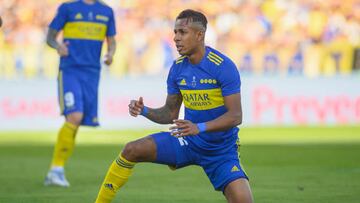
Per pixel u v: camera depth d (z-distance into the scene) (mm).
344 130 54750
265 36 62219
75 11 27891
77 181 27969
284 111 56219
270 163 34438
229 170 17000
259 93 56219
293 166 33000
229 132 17266
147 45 61094
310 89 56156
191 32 16703
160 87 55000
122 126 55594
